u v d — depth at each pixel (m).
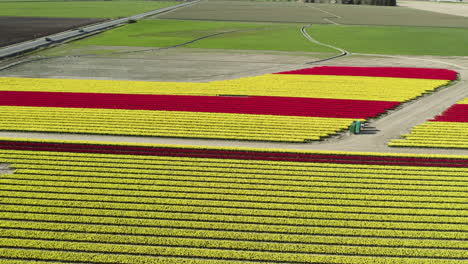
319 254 29.34
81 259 28.16
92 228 31.14
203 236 30.77
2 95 60.38
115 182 37.44
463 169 40.69
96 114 53.44
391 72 78.38
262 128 50.06
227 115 54.06
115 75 74.69
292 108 57.22
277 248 29.59
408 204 34.91
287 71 79.44
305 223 32.31
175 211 33.50
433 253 29.19
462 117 54.25
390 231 31.38
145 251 29.00
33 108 54.88
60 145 44.34
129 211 33.25
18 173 38.62
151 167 40.09
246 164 41.03
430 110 57.47
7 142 44.53
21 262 27.67
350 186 37.59
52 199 34.78
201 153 43.31
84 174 38.62
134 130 48.53
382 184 37.91
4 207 33.31
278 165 41.00
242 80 71.88
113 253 29.02
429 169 40.66
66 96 60.62
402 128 51.00
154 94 62.66
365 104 59.19
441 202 35.50
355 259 28.59
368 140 47.44
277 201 35.16
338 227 32.09
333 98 62.03
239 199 35.22
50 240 29.94
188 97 61.50
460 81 72.50
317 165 41.09
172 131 48.56
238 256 28.77
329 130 49.53
